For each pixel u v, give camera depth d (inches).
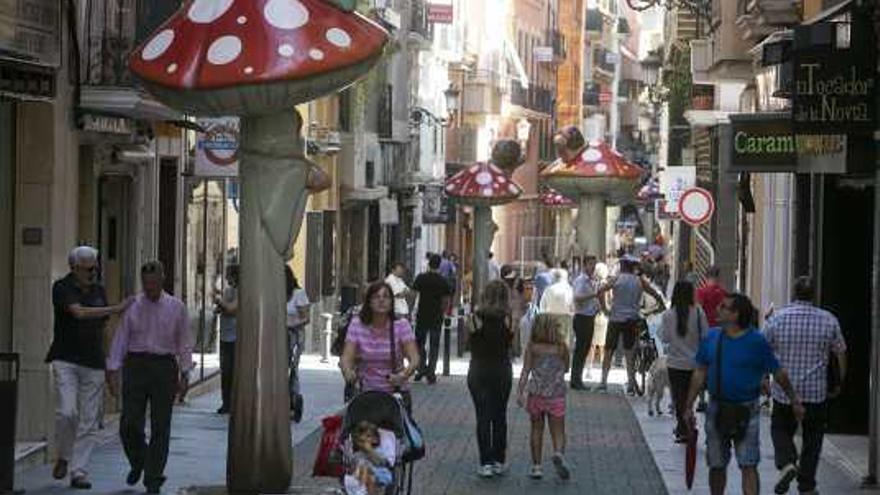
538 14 4124.0
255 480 681.6
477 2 3388.3
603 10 5113.2
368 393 649.0
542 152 4202.8
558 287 1456.7
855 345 1031.0
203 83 647.1
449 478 883.4
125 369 769.6
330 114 2130.9
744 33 1275.8
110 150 1049.5
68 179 901.2
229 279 1096.2
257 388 681.0
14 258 869.2
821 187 1040.8
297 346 1107.9
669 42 2456.9
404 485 738.8
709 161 1953.7
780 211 1336.1
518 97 3801.7
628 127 5423.2
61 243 887.7
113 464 856.9
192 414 1101.1
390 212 2474.2
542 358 884.0
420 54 2883.9
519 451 1002.7
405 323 728.3
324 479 847.7
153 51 661.3
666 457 975.0
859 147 859.4
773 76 1195.9
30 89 809.5
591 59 4965.6
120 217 1108.5
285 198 680.4
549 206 3356.3
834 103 812.6
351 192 2249.0
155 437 769.6
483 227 2076.8
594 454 994.7
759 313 1489.9
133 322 768.9
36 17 849.5
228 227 1545.3
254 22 657.0
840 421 1031.0
